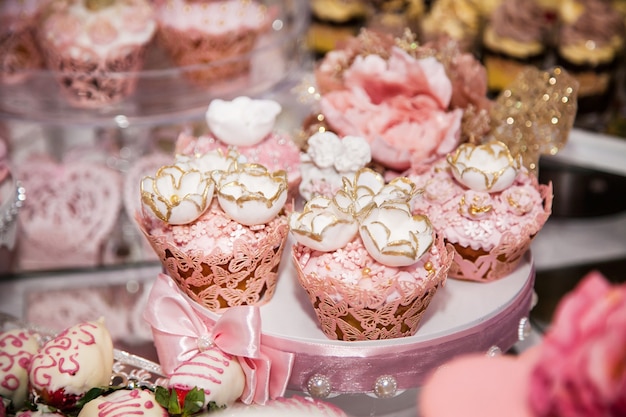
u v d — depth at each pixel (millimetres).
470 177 486
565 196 629
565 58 705
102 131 697
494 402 380
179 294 479
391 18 784
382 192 463
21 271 610
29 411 437
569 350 358
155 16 714
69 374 442
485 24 760
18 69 703
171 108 675
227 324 461
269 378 460
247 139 520
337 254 451
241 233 469
